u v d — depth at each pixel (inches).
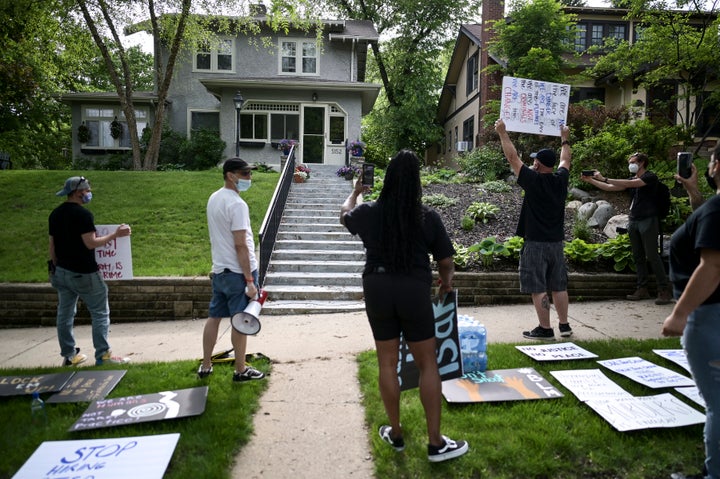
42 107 1065.5
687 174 147.5
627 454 115.0
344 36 821.2
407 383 144.6
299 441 125.3
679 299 94.8
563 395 143.9
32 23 651.5
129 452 115.7
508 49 606.5
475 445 118.6
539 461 112.0
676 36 414.9
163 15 682.8
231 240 158.2
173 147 780.6
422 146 1114.7
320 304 285.9
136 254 342.6
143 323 275.3
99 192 469.7
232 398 146.0
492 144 573.9
